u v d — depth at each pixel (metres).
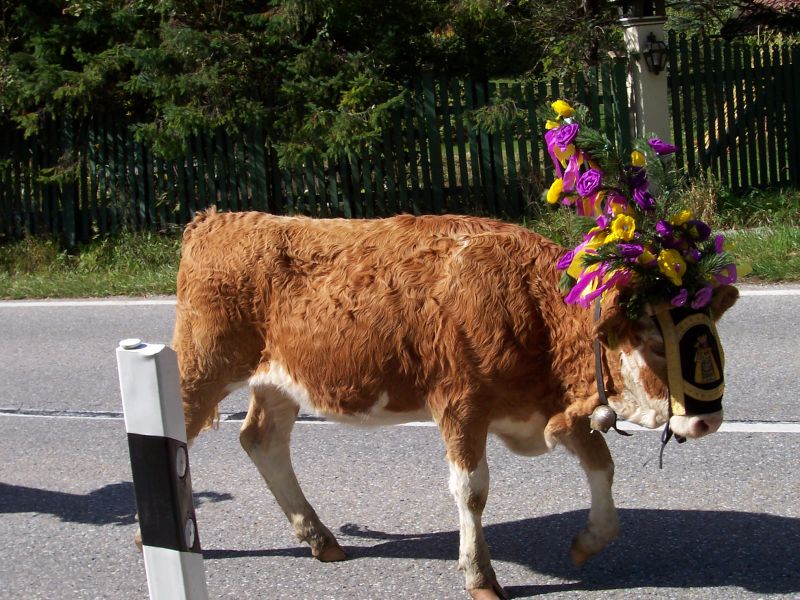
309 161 12.92
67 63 13.64
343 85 12.63
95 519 5.59
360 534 5.17
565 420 4.14
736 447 5.90
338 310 4.36
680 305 3.77
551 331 4.12
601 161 3.97
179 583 3.23
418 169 13.27
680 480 5.52
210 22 13.09
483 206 13.08
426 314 4.21
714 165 13.11
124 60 12.88
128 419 3.19
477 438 4.21
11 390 8.07
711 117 13.05
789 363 7.35
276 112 12.86
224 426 6.92
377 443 6.41
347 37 13.39
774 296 9.23
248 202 13.38
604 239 3.88
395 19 13.12
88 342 9.45
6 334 9.98
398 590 4.57
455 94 12.87
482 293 4.14
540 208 12.27
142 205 13.62
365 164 13.05
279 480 4.99
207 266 4.68
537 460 5.95
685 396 3.79
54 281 12.26
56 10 13.79
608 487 4.46
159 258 12.94
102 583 4.84
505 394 4.18
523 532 5.05
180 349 4.76
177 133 12.60
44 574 4.96
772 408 6.49
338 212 13.25
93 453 6.61
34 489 6.05
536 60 14.79
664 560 4.65
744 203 12.47
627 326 3.85
